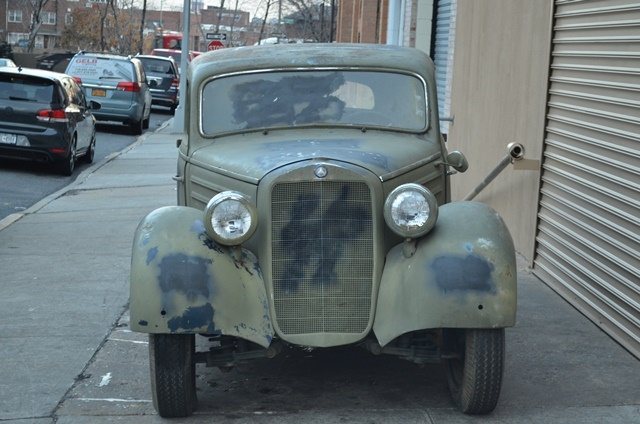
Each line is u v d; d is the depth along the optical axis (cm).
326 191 580
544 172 965
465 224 582
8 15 8656
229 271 573
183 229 582
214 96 710
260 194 590
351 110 702
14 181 1766
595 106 830
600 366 702
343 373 695
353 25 3278
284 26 5900
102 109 2784
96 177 1859
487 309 555
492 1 1213
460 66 1401
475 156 1281
